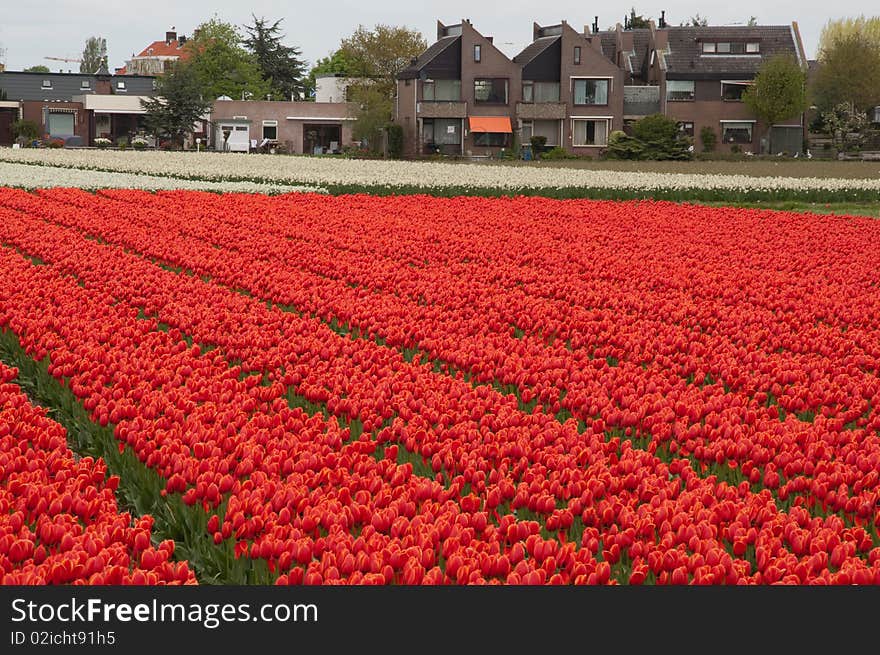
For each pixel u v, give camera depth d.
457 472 8.52
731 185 39.66
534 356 12.85
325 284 18.12
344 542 6.71
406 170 49.81
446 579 6.41
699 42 89.75
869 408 10.91
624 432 9.89
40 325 12.59
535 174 45.81
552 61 87.38
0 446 8.47
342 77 106.81
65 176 39.06
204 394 10.28
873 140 90.06
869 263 22.06
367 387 10.90
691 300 17.45
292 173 45.19
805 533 6.99
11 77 112.00
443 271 19.91
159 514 7.99
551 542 6.66
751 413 9.91
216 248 22.94
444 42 88.31
